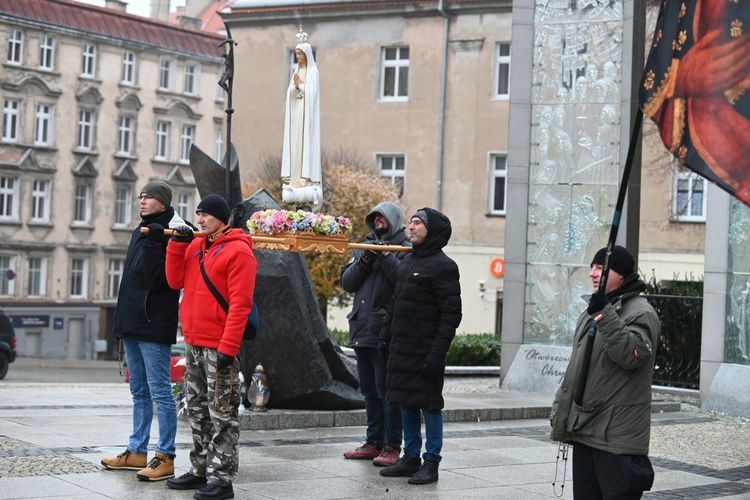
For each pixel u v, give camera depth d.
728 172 5.34
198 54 55.16
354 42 39.84
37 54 49.03
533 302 15.91
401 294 8.40
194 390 7.63
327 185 32.59
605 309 5.95
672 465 9.91
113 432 10.16
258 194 11.23
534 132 16.05
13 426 10.36
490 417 12.55
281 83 41.19
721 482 9.11
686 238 33.88
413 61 38.94
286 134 11.52
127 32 52.25
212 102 56.16
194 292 7.46
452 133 38.50
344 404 11.33
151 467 7.91
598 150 15.66
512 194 16.00
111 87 51.75
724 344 14.41
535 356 15.73
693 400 15.87
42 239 49.72
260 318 10.96
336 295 31.48
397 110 39.16
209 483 7.42
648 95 5.76
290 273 11.03
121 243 52.56
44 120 49.78
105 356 51.91
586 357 6.17
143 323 7.91
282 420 10.91
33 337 49.34
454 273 8.33
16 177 48.91
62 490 7.43
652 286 18.73
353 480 8.38
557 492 8.24
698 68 5.53
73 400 13.10
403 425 8.66
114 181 52.16
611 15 15.62
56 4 49.81
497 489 8.30
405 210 35.88
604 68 15.66
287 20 41.03
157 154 53.94
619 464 6.05
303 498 7.65
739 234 14.31
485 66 38.03
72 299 50.81
